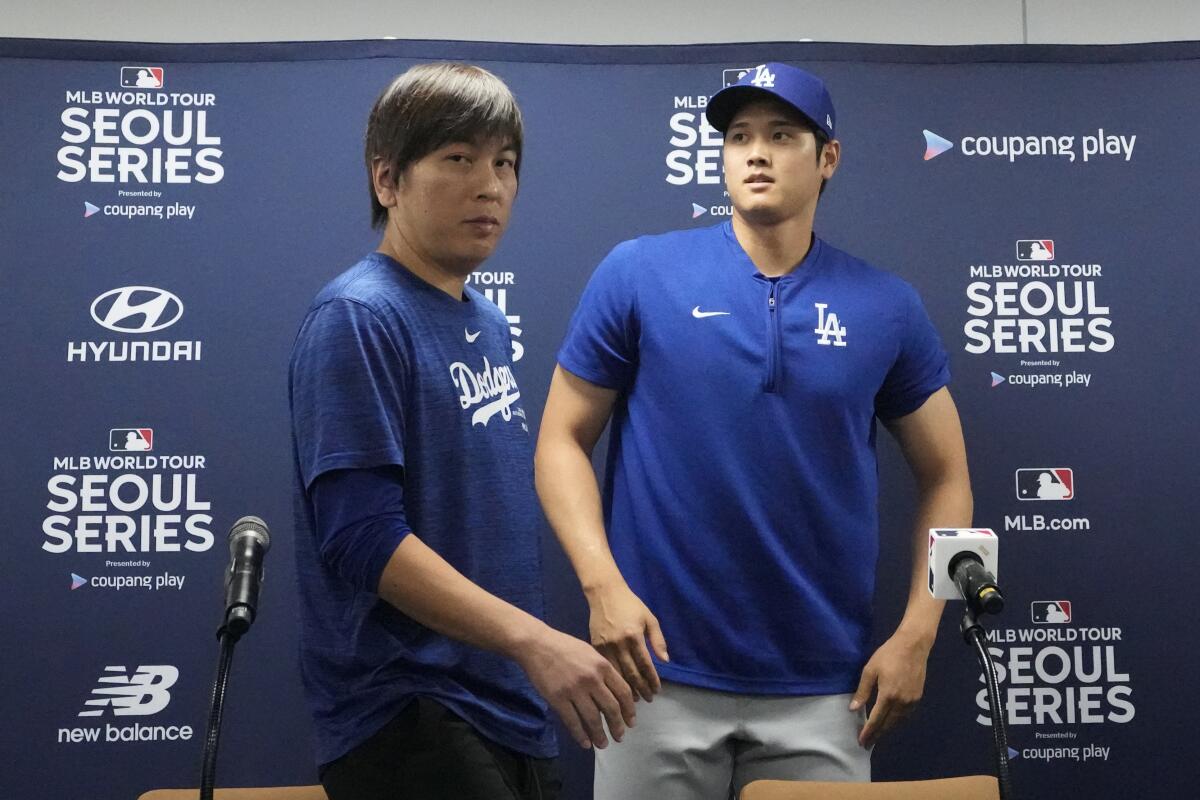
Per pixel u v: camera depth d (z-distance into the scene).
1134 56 2.94
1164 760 2.78
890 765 2.77
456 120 1.64
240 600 1.48
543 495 2.46
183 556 2.75
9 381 2.74
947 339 2.88
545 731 1.70
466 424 1.65
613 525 2.52
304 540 1.61
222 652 1.48
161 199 2.82
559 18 3.09
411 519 1.58
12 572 2.70
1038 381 2.87
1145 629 2.81
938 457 2.58
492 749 1.59
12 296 2.76
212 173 2.83
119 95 2.83
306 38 3.05
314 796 2.01
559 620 2.78
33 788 2.67
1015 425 2.86
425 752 1.51
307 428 1.54
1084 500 2.84
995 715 1.62
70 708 2.69
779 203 2.47
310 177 2.85
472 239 1.67
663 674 2.39
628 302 2.52
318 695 1.58
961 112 2.92
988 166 2.91
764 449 2.42
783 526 2.41
